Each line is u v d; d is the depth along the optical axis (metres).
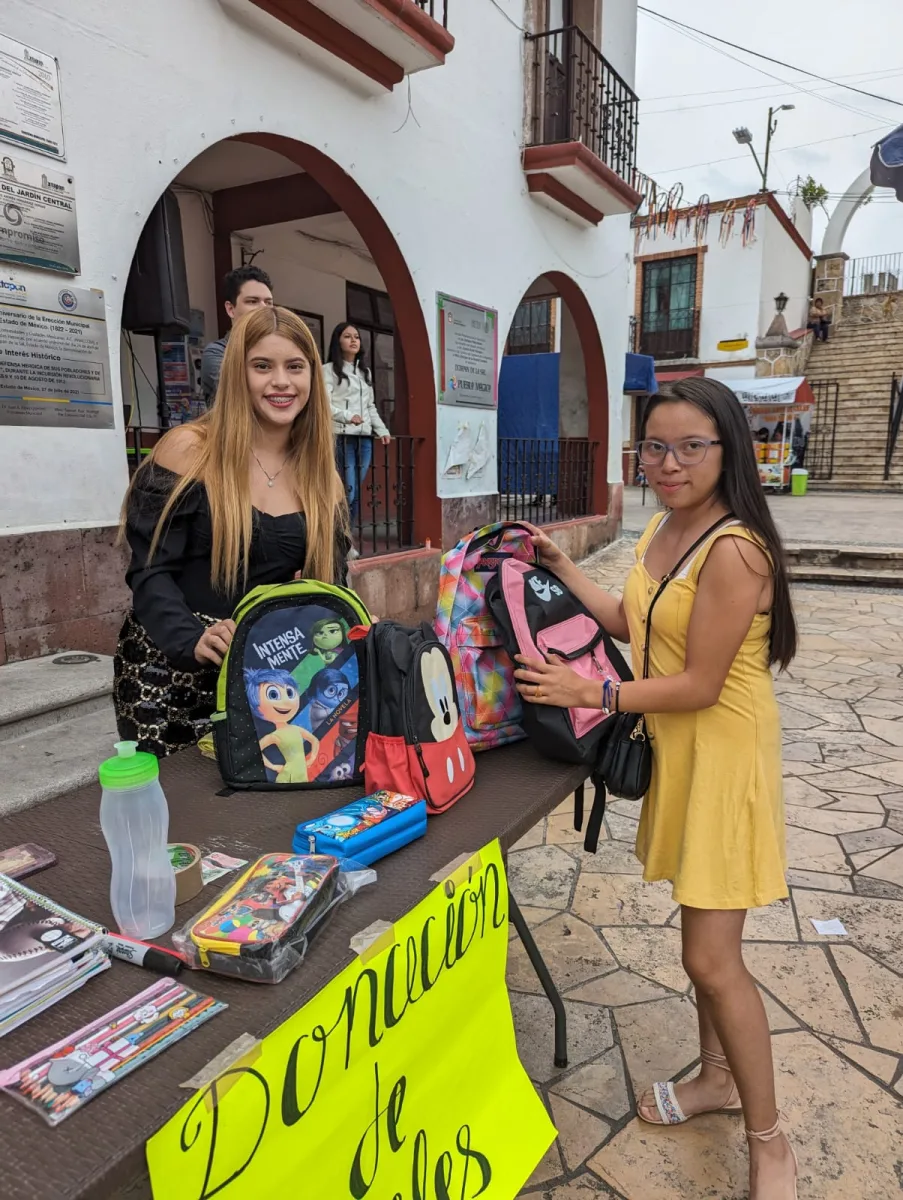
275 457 1.91
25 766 2.75
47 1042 0.96
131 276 4.54
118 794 1.15
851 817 3.47
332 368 5.75
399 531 6.47
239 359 1.76
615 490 10.52
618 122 9.00
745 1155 1.81
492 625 1.88
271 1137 1.00
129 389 6.14
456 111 6.41
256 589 1.65
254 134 4.67
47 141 3.42
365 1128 1.20
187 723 1.96
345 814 1.44
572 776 1.76
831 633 6.84
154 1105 0.86
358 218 5.79
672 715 1.68
